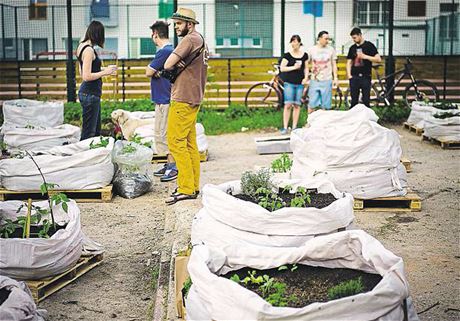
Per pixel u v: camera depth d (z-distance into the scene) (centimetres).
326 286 450
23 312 475
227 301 402
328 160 828
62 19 2091
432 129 1294
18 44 2095
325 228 548
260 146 1237
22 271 576
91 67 1013
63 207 619
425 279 610
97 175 913
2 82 1861
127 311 577
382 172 834
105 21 2066
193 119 859
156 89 1069
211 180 1003
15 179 897
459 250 690
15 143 1148
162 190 975
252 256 475
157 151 1095
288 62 1420
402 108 1623
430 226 777
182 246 676
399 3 2112
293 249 477
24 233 596
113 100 1728
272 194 612
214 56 2002
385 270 441
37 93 1855
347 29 2081
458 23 2034
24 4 2094
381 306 397
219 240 554
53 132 1161
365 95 1413
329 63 1405
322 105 1410
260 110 1673
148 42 2066
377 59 1395
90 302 592
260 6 2078
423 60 1839
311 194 647
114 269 671
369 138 835
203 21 1992
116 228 803
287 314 385
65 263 603
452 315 533
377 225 780
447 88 1833
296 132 884
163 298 583
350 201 573
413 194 854
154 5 1962
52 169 900
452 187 964
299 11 2072
